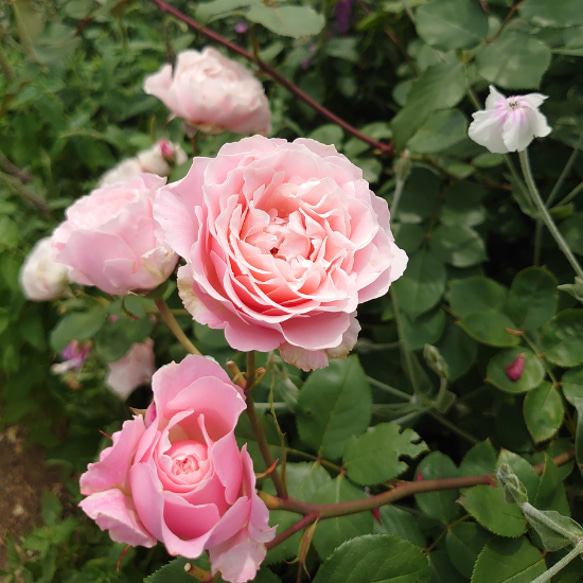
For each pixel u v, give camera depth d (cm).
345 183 25
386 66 61
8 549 49
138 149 55
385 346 46
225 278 22
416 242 43
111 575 43
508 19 36
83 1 43
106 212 28
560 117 44
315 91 58
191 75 41
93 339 48
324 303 23
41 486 59
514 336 36
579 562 30
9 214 53
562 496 31
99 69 60
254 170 23
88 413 52
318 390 33
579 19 35
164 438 22
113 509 22
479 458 34
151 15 69
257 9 40
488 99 32
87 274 27
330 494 31
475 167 47
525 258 50
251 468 22
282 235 24
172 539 21
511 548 30
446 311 43
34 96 53
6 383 53
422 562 27
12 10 44
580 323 35
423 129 42
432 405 40
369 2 62
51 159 57
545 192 47
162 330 46
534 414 34
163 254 26
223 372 23
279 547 30
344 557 27
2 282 48
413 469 42
